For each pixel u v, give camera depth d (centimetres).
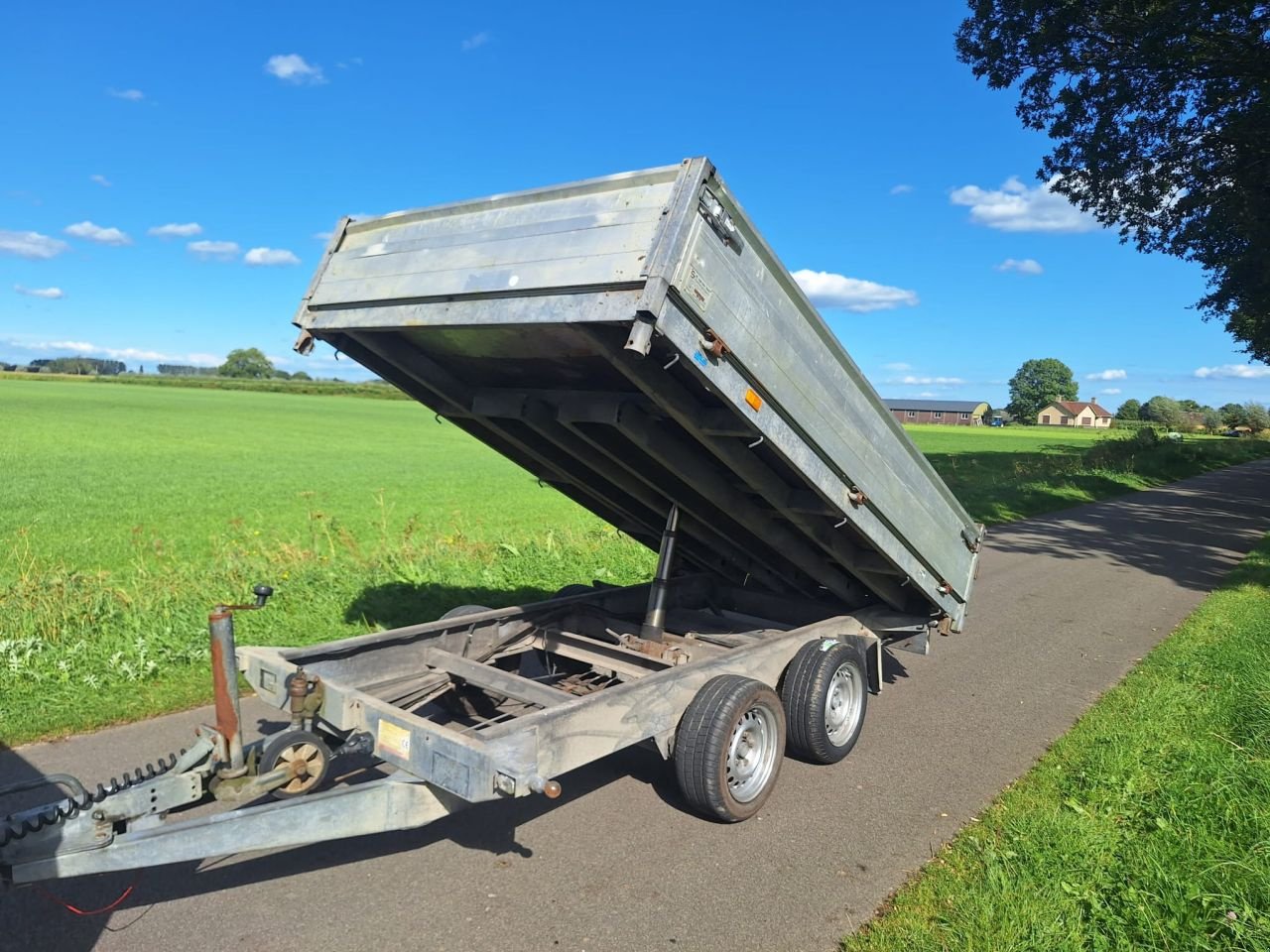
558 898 351
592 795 456
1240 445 7075
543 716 346
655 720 409
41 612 693
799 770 497
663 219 332
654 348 362
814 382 429
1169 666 696
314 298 470
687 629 638
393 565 973
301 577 888
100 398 7762
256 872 368
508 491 2317
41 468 2688
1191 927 325
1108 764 480
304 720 371
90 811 288
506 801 446
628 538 1215
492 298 380
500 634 554
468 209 411
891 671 706
